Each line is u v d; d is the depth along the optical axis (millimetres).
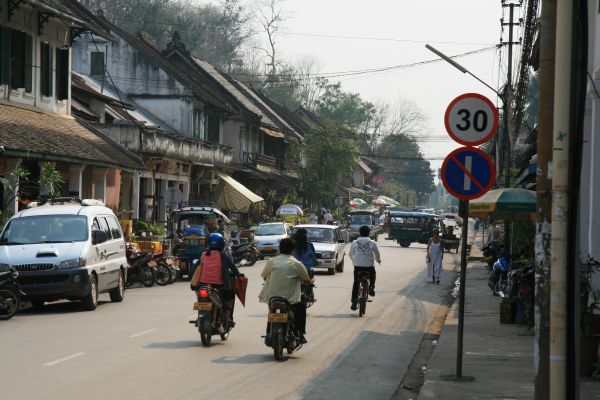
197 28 104938
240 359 14555
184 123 58688
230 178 63625
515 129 39812
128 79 59031
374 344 17156
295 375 13211
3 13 32844
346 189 112688
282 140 83250
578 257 8625
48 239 22312
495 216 19875
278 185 79375
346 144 84562
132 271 30547
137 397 11148
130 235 36906
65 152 31594
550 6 8953
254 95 91250
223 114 66500
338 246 38625
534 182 29000
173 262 33594
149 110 58969
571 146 8695
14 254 21547
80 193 35656
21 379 12281
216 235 16266
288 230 47969
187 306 23516
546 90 8977
